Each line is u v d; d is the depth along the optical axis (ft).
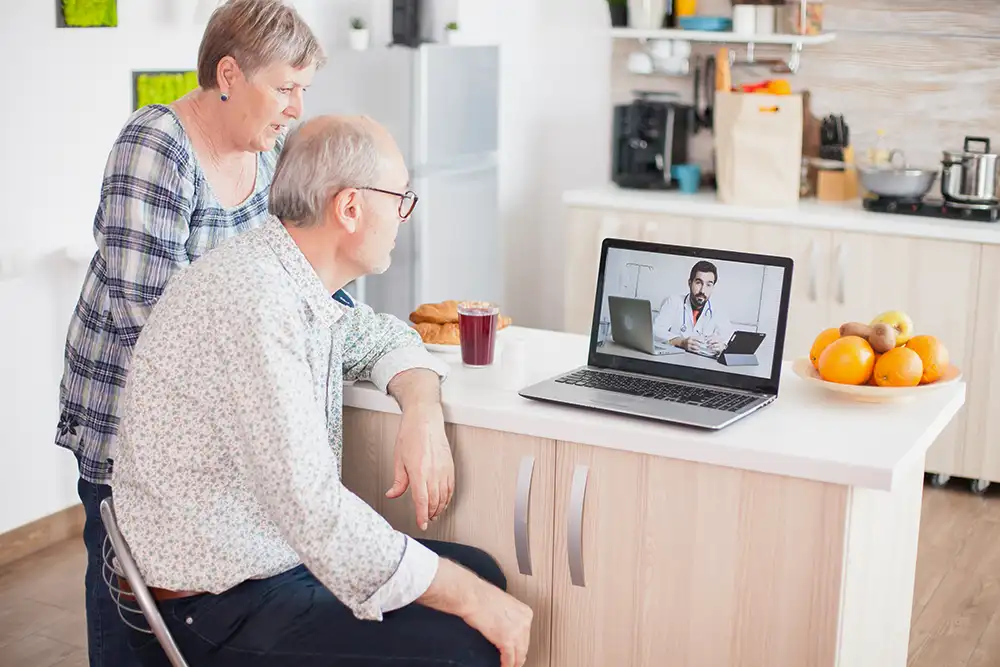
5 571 10.83
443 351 7.56
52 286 11.25
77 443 6.98
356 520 5.46
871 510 6.03
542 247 17.49
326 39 14.40
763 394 6.39
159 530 5.73
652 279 6.75
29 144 10.84
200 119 6.87
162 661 6.14
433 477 6.21
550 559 6.43
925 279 12.71
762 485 5.75
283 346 5.50
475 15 15.37
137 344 5.82
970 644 9.49
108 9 11.37
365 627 5.74
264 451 5.41
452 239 14.85
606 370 6.91
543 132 17.06
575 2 16.34
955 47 13.75
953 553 11.30
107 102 11.57
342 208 5.71
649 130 15.05
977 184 12.78
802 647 5.83
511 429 6.29
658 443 5.89
